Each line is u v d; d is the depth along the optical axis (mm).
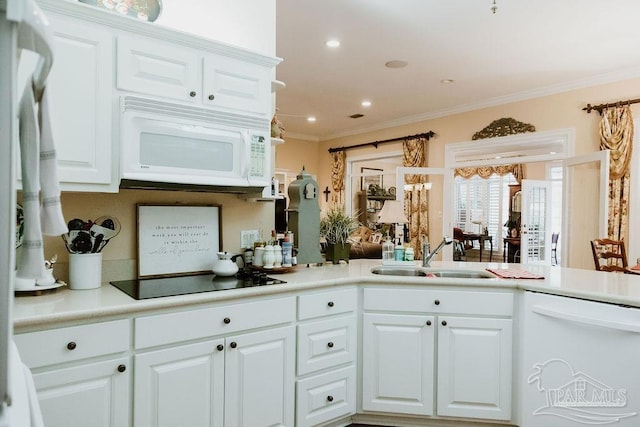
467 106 6129
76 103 1693
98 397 1511
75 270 1854
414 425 2355
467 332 2238
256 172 2197
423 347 2273
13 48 585
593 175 4859
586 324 1887
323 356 2189
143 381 1610
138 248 2172
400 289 2295
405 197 6965
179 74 1961
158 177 1861
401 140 7191
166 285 1983
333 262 2885
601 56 4219
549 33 3689
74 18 1691
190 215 2361
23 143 801
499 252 10352
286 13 3357
